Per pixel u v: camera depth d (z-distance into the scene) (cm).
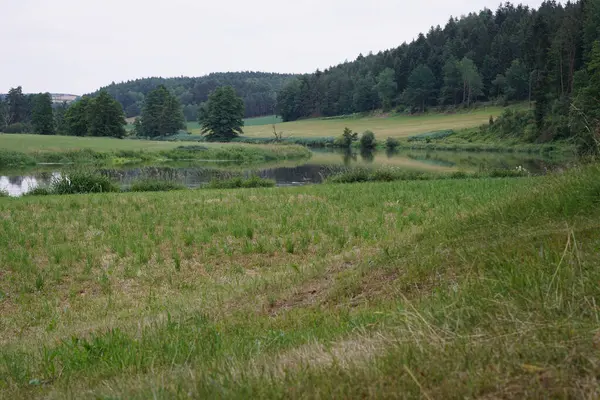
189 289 1055
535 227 711
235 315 734
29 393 482
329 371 338
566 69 8688
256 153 7769
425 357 326
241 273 1146
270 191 2339
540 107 8088
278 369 371
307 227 1507
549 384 264
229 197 2134
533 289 419
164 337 609
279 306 768
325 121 17525
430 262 705
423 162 6291
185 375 409
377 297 661
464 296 470
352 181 3269
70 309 972
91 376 505
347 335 482
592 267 462
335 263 968
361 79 17862
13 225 1580
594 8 8325
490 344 326
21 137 8881
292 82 19962
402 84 17325
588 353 286
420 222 1449
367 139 10256
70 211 1836
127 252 1338
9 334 855
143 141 9319
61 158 6631
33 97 17238
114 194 2395
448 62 15000
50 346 696
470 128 11044
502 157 6688
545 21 11125
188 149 7731
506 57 14800
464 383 283
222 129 12394
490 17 18738
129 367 493
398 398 281
